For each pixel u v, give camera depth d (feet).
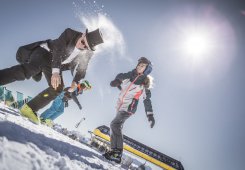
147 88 14.20
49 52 11.20
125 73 14.28
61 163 5.40
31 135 6.82
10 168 3.86
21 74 10.41
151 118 14.21
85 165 6.89
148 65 13.92
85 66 12.04
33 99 11.64
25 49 11.13
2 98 18.58
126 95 13.76
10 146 4.74
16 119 9.09
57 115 16.55
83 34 10.52
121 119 13.46
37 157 4.93
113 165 11.07
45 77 11.57
